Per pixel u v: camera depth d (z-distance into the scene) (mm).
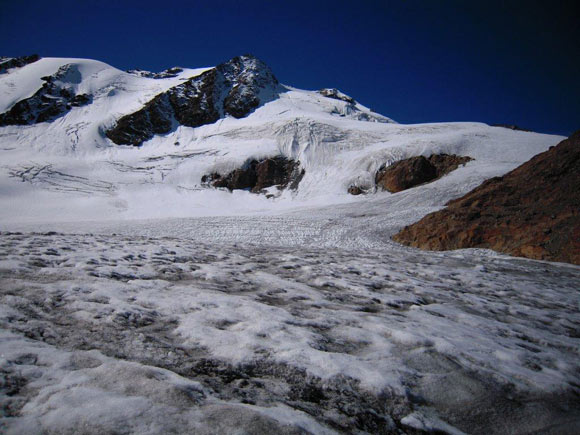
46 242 7559
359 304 5031
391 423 2406
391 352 3375
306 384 2697
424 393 2777
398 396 2666
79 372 2414
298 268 7414
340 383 2740
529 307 6035
